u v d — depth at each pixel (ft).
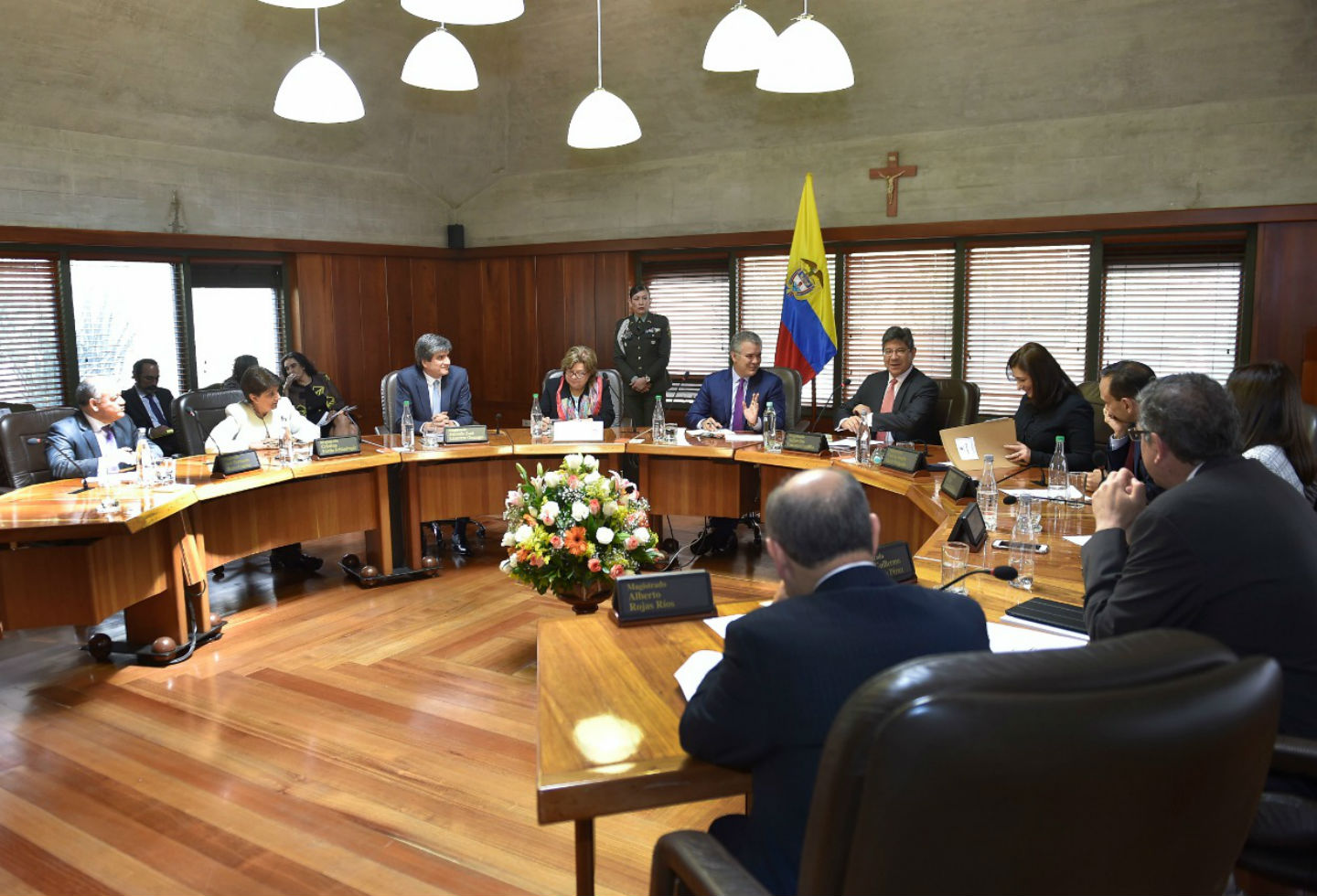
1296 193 18.45
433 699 11.23
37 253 20.17
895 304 23.06
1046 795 2.88
